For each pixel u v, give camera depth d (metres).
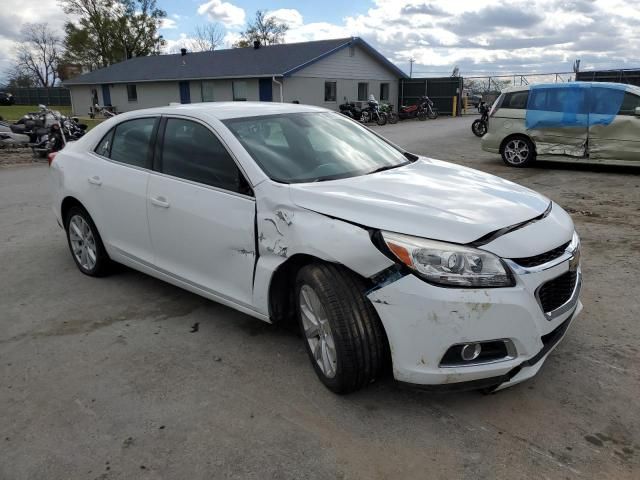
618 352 3.48
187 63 35.62
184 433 2.81
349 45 31.66
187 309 4.31
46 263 5.51
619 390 3.08
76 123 16.42
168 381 3.29
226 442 2.73
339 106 31.48
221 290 3.65
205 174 3.69
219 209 3.51
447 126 25.92
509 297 2.61
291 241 3.06
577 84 10.46
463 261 2.60
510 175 10.36
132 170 4.27
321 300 2.92
